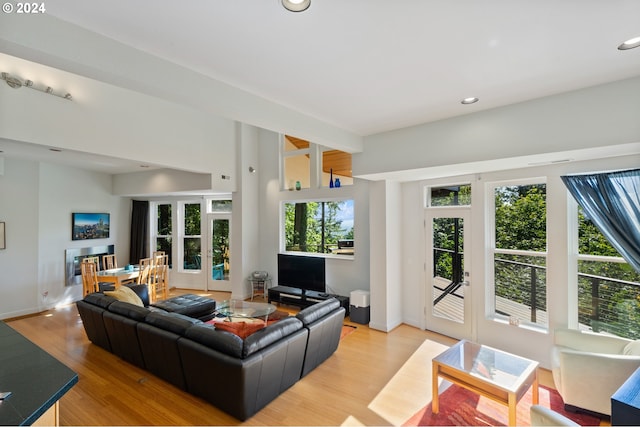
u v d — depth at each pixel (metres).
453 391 3.02
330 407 2.77
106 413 2.67
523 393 2.44
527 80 2.36
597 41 1.82
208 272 7.33
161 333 3.00
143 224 7.43
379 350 3.93
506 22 1.62
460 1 1.45
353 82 2.37
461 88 2.49
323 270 5.42
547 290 3.43
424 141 3.41
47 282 5.65
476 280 4.03
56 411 1.46
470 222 4.10
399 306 4.86
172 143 5.09
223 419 2.61
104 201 6.76
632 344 2.64
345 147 3.69
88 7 1.48
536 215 3.58
